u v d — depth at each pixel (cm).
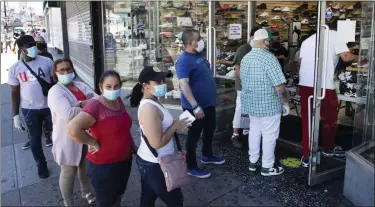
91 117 233
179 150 251
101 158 242
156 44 598
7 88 910
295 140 447
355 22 354
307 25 758
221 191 331
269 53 330
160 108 232
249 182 349
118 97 246
